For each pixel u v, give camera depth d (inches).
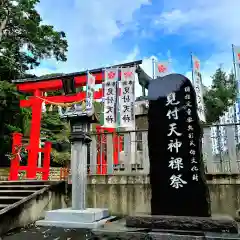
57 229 271.0
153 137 281.3
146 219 247.0
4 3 922.7
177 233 221.5
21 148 495.2
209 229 226.4
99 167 387.9
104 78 410.0
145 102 540.1
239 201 289.9
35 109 550.3
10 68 1023.0
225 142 312.3
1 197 329.7
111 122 391.2
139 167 357.4
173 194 260.5
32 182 377.1
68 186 373.4
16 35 1016.2
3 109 920.9
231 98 854.5
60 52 1111.0
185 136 269.7
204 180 254.5
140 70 424.5
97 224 273.9
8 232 277.9
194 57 367.9
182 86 283.4
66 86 541.3
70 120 315.9
